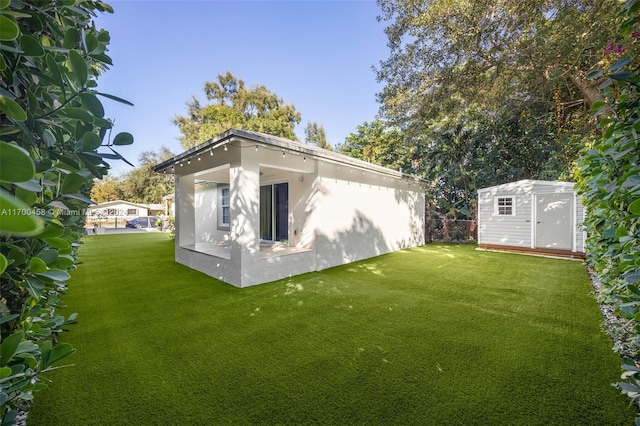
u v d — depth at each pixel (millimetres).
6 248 936
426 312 3693
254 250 5102
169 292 4641
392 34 7723
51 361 957
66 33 1027
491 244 9500
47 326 1326
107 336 3041
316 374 2334
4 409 971
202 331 3162
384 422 1825
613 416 1836
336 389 2146
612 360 2471
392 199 9023
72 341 2922
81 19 1297
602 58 5082
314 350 2721
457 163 12492
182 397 2066
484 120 11094
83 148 1036
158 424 1821
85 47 1109
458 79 7289
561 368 2365
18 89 953
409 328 3203
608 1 4809
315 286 4969
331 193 6664
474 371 2348
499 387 2139
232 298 4320
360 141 17312
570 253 7793
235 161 5031
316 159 6039
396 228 9227
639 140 1382
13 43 849
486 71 7188
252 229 5078
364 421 1836
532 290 4660
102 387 2174
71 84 1212
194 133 21188
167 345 2836
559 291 4590
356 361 2521
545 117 9133
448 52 7094
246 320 3465
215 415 1896
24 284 1069
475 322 3354
